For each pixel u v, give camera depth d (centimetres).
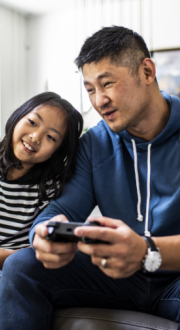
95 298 85
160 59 357
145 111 90
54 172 109
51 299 79
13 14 429
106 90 85
